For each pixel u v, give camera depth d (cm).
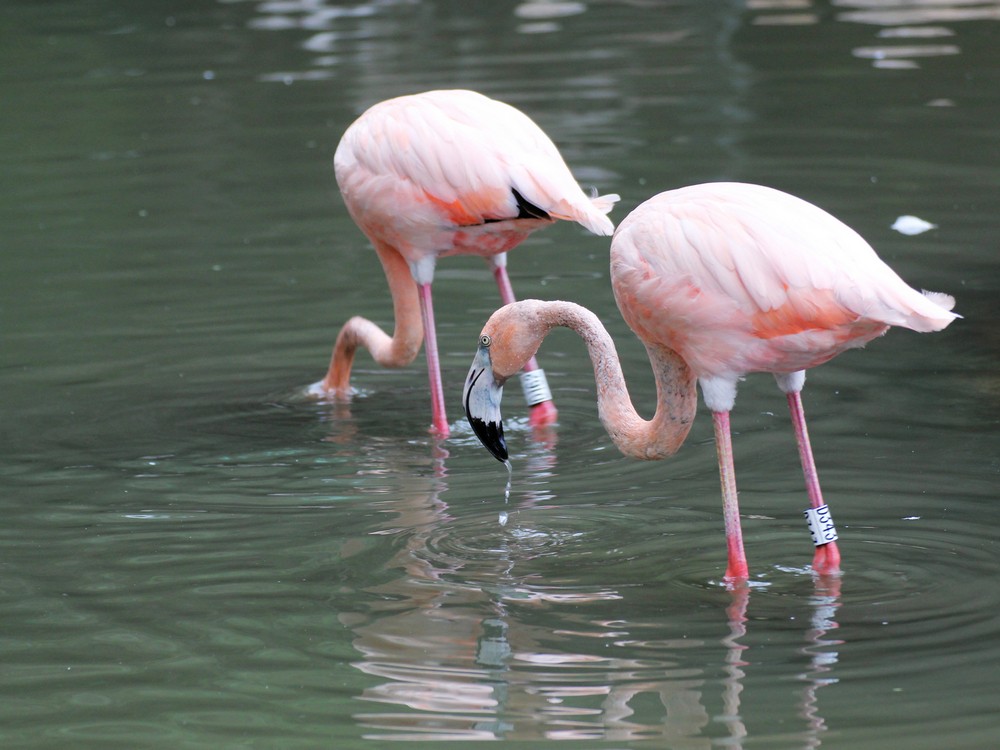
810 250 645
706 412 970
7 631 659
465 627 647
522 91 1845
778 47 2077
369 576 714
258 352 1126
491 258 984
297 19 2452
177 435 961
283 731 554
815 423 925
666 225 673
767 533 752
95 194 1530
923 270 1192
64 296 1246
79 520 810
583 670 598
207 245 1373
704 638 623
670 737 537
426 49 2158
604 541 752
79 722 567
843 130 1627
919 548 718
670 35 2191
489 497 830
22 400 1027
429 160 909
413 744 541
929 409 933
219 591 702
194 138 1723
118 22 2477
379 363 1078
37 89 1988
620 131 1652
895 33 2131
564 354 1116
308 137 1698
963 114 1672
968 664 588
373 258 1339
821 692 569
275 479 875
